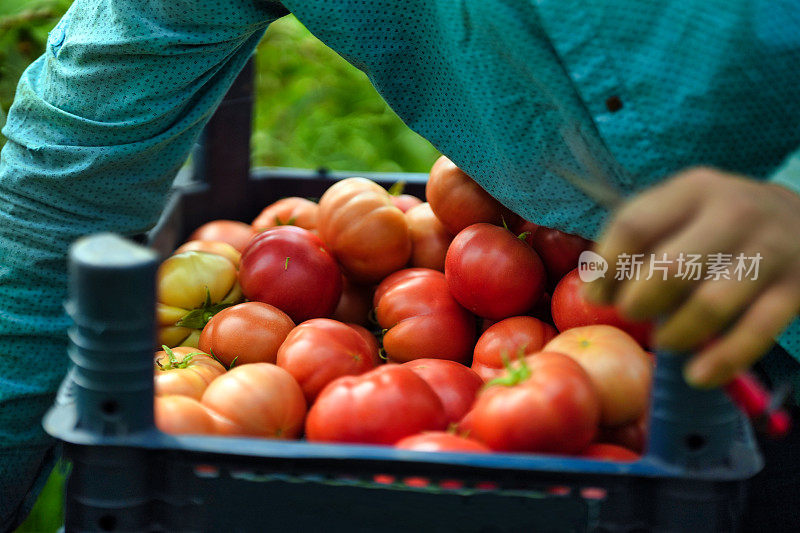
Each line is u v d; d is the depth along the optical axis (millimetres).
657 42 1208
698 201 955
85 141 1584
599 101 1248
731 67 1174
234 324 1600
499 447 1177
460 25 1315
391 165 4234
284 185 2424
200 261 1788
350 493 1078
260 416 1338
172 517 1099
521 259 1603
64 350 1698
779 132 1223
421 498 1070
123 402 1053
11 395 1661
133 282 1018
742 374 1020
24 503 1791
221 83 1603
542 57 1259
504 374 1302
